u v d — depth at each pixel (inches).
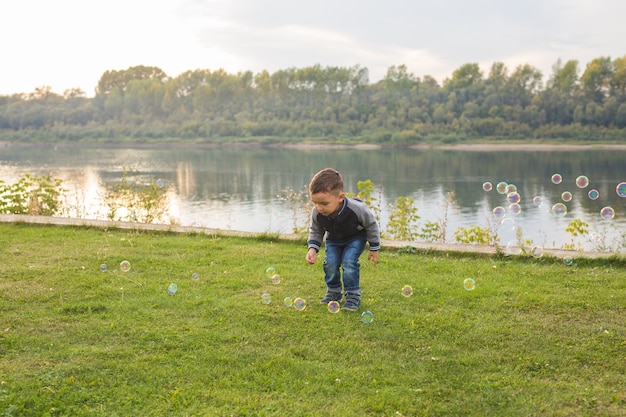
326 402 116.3
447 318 160.1
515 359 135.0
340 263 170.6
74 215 411.5
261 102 4082.2
